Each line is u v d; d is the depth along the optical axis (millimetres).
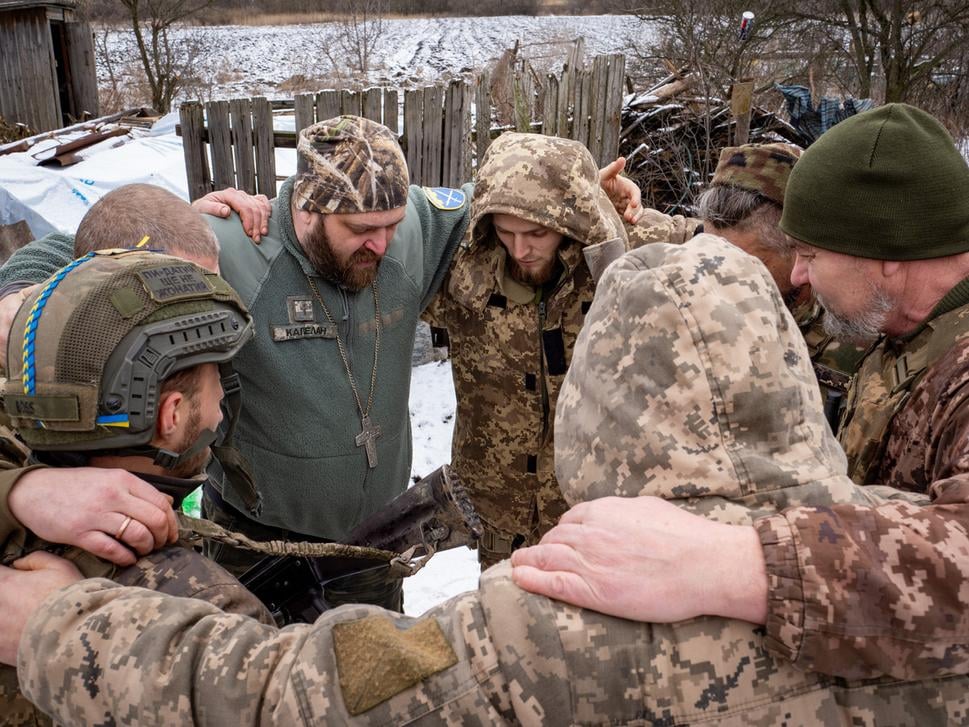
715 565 815
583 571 847
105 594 969
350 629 886
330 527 2174
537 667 817
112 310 1012
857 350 1889
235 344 1105
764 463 867
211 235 1535
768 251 1958
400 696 820
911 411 1360
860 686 830
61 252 1829
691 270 906
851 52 10766
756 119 7098
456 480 1688
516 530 2463
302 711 827
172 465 1113
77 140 6586
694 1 8844
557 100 6098
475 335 2324
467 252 2271
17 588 1006
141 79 16844
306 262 1981
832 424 1909
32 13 10656
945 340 1325
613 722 814
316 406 2049
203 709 849
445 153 5074
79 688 892
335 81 17078
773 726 808
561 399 1004
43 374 1005
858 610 791
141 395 1013
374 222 1876
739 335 875
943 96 10242
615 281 963
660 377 887
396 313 2156
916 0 9609
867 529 827
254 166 4684
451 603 909
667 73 9344
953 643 802
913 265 1346
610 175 2502
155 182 5738
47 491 1046
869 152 1325
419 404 4738
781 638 800
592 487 919
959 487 927
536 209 1996
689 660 820
